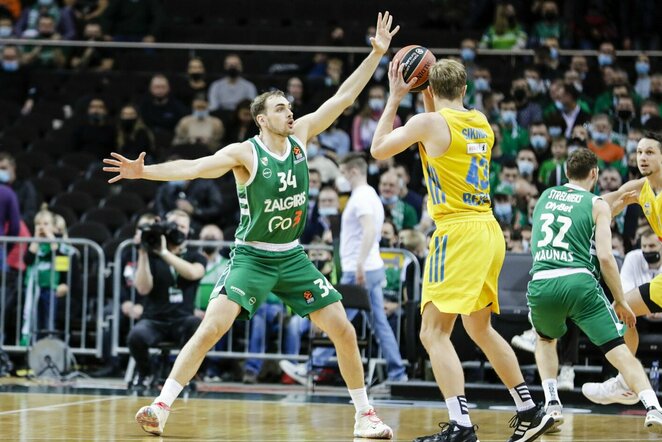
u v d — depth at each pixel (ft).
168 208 87.40
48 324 76.02
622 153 89.97
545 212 44.88
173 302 68.49
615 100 96.68
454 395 39.86
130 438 42.06
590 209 44.06
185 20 129.18
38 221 78.54
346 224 69.87
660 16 122.42
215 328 43.57
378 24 46.55
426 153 40.70
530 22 117.19
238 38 124.67
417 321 69.67
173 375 43.45
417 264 71.51
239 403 59.41
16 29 122.11
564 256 43.70
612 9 121.60
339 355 44.80
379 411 56.70
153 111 106.93
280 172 43.80
